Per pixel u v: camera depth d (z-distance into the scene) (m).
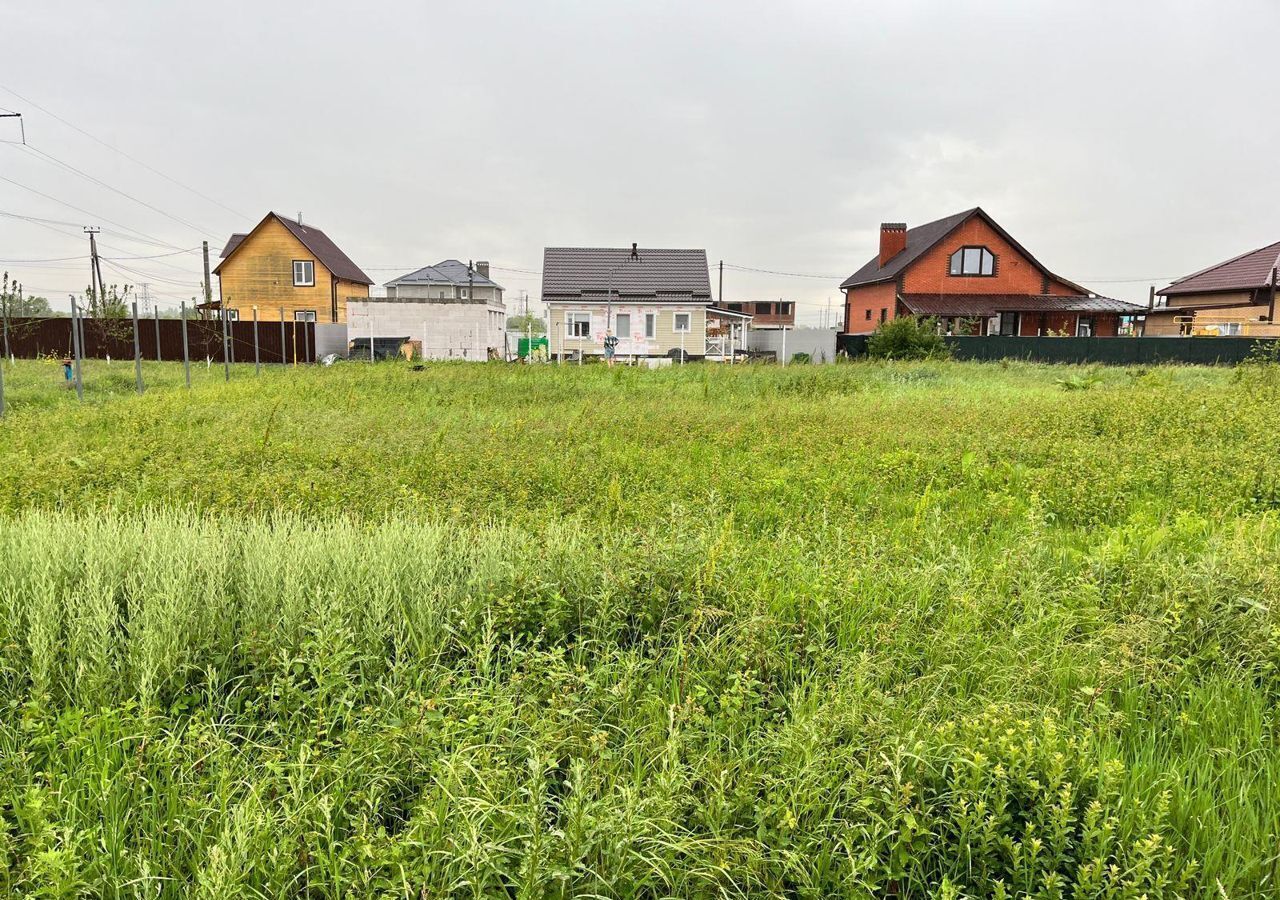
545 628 3.74
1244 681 3.43
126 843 2.36
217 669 3.34
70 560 4.04
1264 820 2.51
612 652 3.50
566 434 9.57
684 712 2.86
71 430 9.44
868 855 2.29
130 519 4.98
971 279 36.03
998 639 3.77
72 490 6.13
